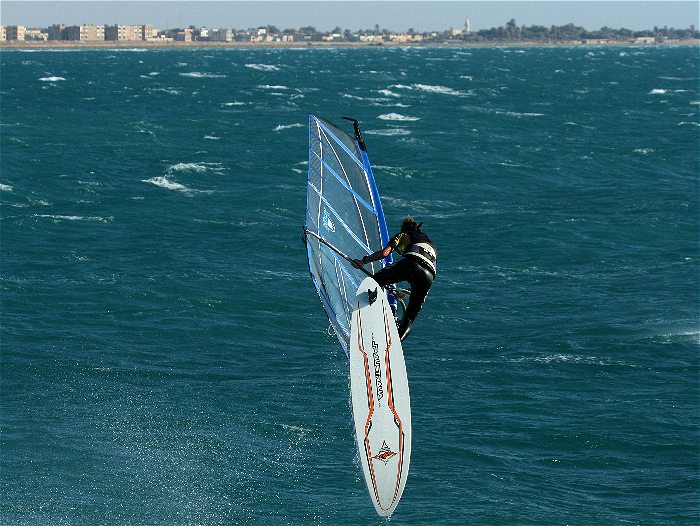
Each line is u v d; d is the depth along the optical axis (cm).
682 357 10075
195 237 15625
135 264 13638
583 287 12862
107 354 9894
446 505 6962
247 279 12825
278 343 10550
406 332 3809
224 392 8944
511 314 11631
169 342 10381
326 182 4159
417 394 8950
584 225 16388
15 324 10650
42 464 7444
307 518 6819
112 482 7244
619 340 10600
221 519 6800
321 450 7862
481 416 8488
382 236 4150
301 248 14925
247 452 7781
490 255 14625
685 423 8419
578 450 7925
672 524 6825
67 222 16400
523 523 6744
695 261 14300
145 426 8175
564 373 9575
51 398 8694
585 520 6825
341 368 9756
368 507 6962
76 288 12069
